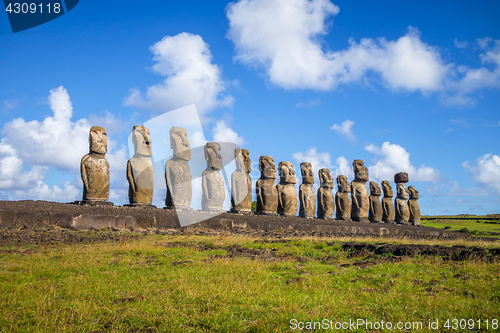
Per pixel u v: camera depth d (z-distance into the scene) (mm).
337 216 36312
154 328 5176
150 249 12594
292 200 32125
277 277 8859
